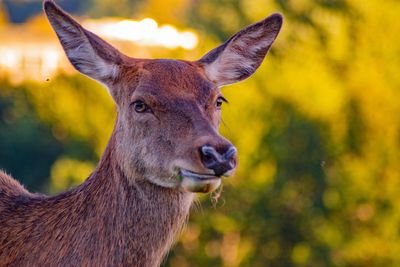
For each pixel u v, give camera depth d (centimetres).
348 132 1884
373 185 1823
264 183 1767
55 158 2266
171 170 598
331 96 1878
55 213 643
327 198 1844
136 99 620
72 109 1938
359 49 1898
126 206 628
